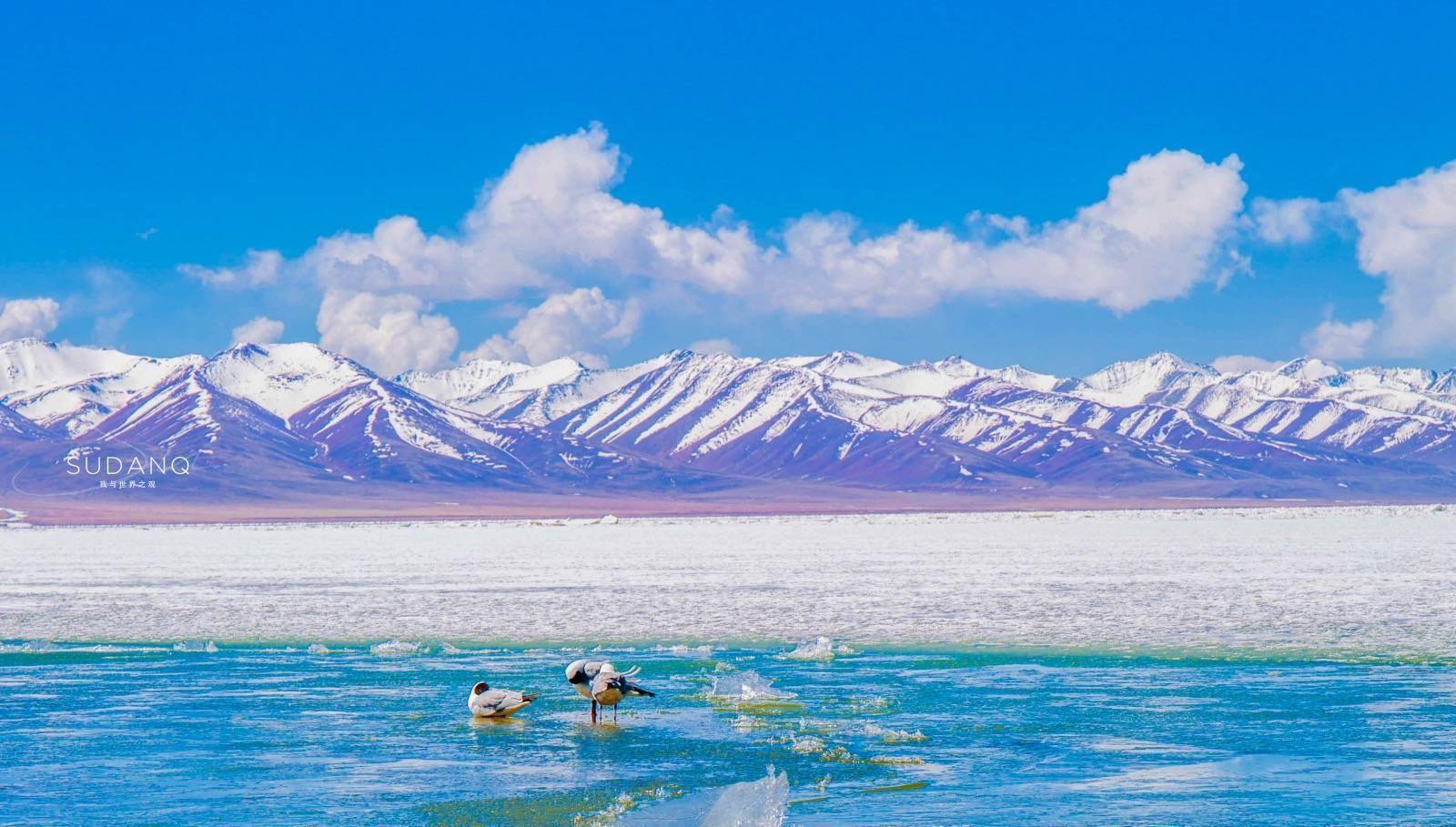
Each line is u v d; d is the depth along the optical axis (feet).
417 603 178.60
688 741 82.58
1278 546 353.72
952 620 149.07
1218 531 530.27
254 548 430.61
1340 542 376.68
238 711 92.58
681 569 262.26
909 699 96.48
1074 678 105.91
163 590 206.80
